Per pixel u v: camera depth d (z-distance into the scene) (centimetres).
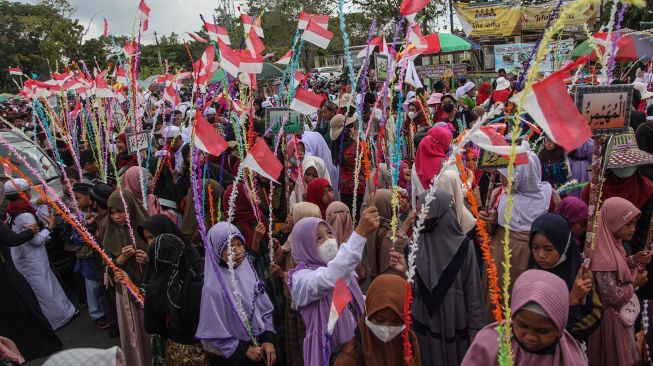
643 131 506
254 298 332
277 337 383
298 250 319
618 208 307
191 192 503
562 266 306
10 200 545
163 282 323
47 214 609
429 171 490
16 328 464
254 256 404
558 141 171
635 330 336
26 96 667
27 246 543
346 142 661
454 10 1773
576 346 228
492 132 246
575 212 364
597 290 307
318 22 434
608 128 260
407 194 536
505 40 1794
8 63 2922
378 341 256
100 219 500
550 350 217
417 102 903
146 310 327
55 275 581
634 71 990
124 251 409
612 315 306
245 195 466
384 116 330
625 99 257
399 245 368
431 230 317
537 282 218
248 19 434
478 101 1191
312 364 305
